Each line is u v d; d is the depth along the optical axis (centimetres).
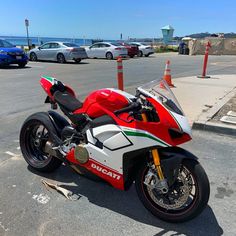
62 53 2083
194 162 314
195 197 316
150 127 312
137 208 359
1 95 920
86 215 344
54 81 446
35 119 432
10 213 343
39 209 352
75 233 313
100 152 345
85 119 371
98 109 356
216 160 486
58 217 339
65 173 439
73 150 373
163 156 322
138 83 1166
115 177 342
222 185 411
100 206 361
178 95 896
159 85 351
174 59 2598
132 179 349
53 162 423
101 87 1059
